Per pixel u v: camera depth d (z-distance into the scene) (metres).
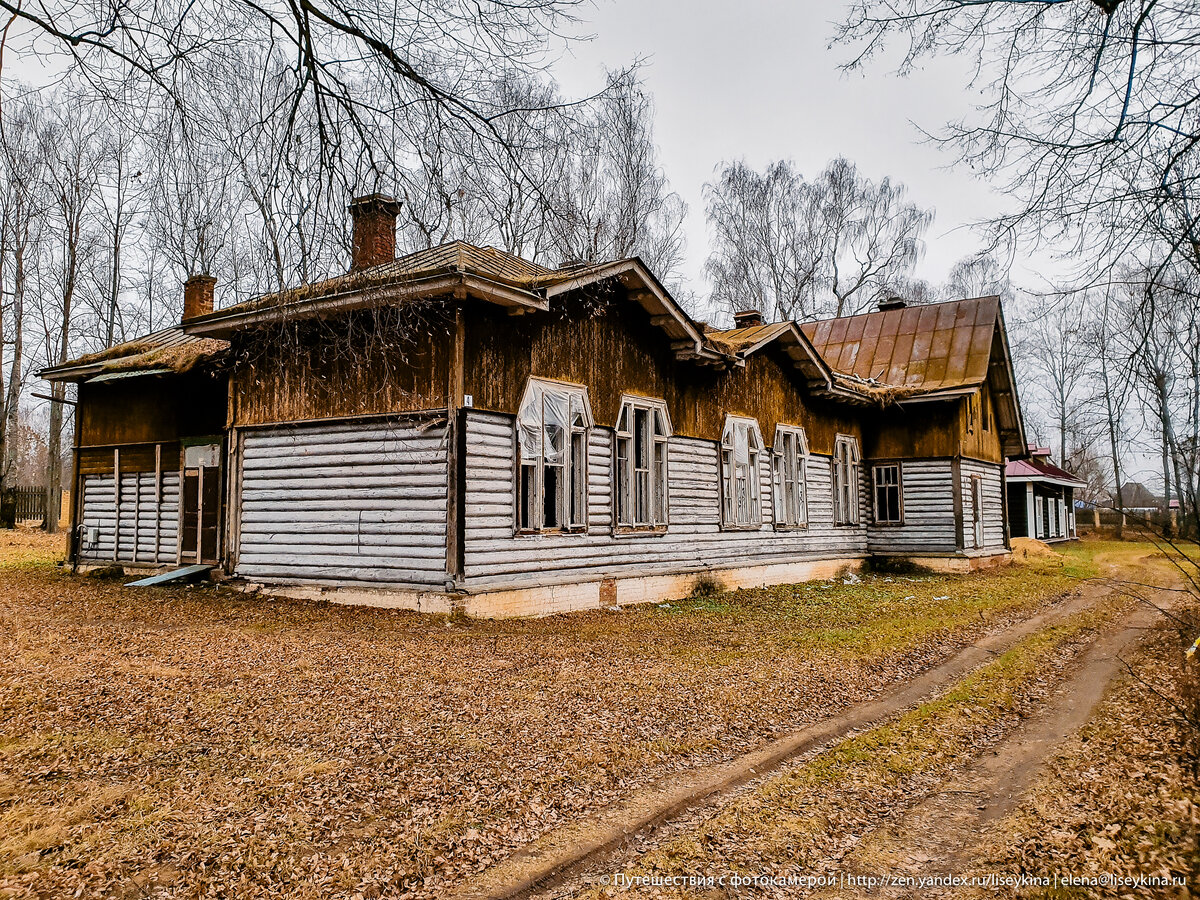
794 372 22.48
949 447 25.14
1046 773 6.62
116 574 17.73
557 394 14.17
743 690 8.70
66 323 29.98
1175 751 6.85
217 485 16.53
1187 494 6.20
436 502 12.38
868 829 5.52
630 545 15.82
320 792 5.62
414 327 10.81
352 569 13.33
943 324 27.47
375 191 7.54
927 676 10.12
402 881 4.54
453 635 11.11
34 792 5.59
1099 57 6.12
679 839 5.20
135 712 7.28
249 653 9.66
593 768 6.29
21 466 69.25
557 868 4.76
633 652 10.59
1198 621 7.56
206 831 5.02
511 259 15.19
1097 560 26.09
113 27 6.71
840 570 24.06
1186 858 4.82
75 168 14.87
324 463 13.83
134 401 18.45
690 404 17.98
